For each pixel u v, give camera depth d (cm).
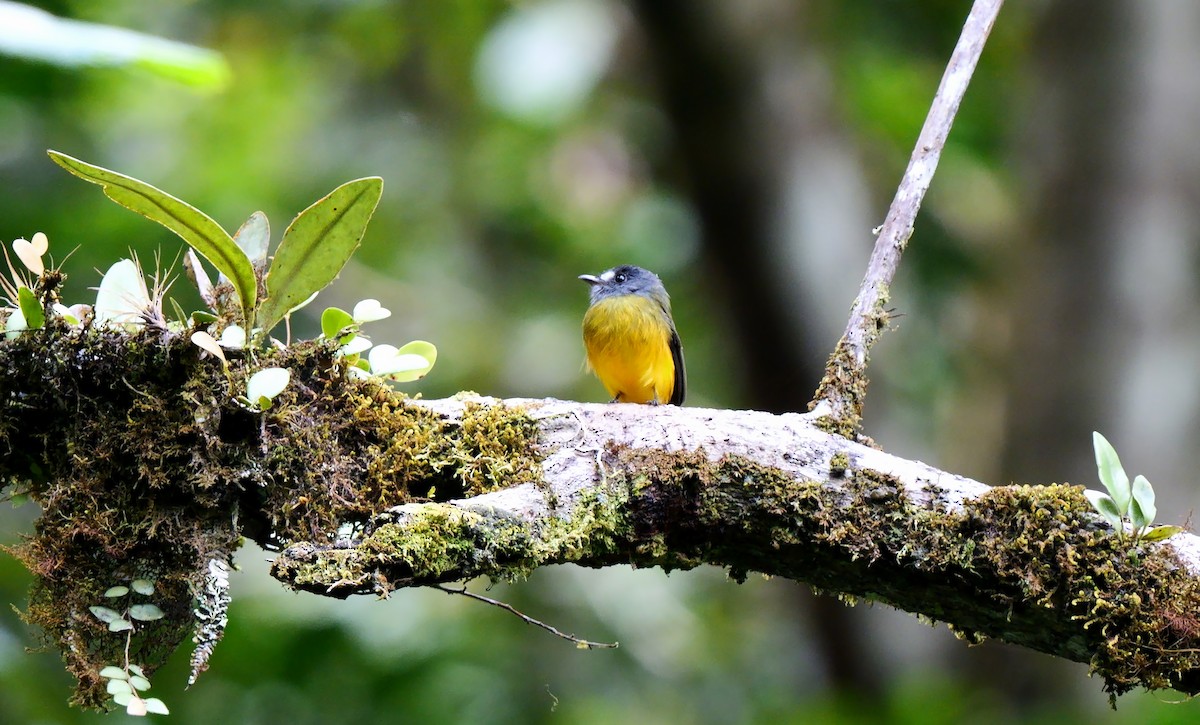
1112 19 1200
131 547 435
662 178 1608
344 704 1038
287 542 448
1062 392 1177
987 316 1469
